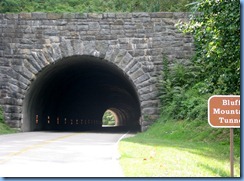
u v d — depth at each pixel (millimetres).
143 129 28562
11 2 32625
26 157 14055
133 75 29031
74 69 36562
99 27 29266
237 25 15883
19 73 29375
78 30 29312
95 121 66938
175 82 28438
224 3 16375
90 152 15617
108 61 29172
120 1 33531
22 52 29422
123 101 69625
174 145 17891
